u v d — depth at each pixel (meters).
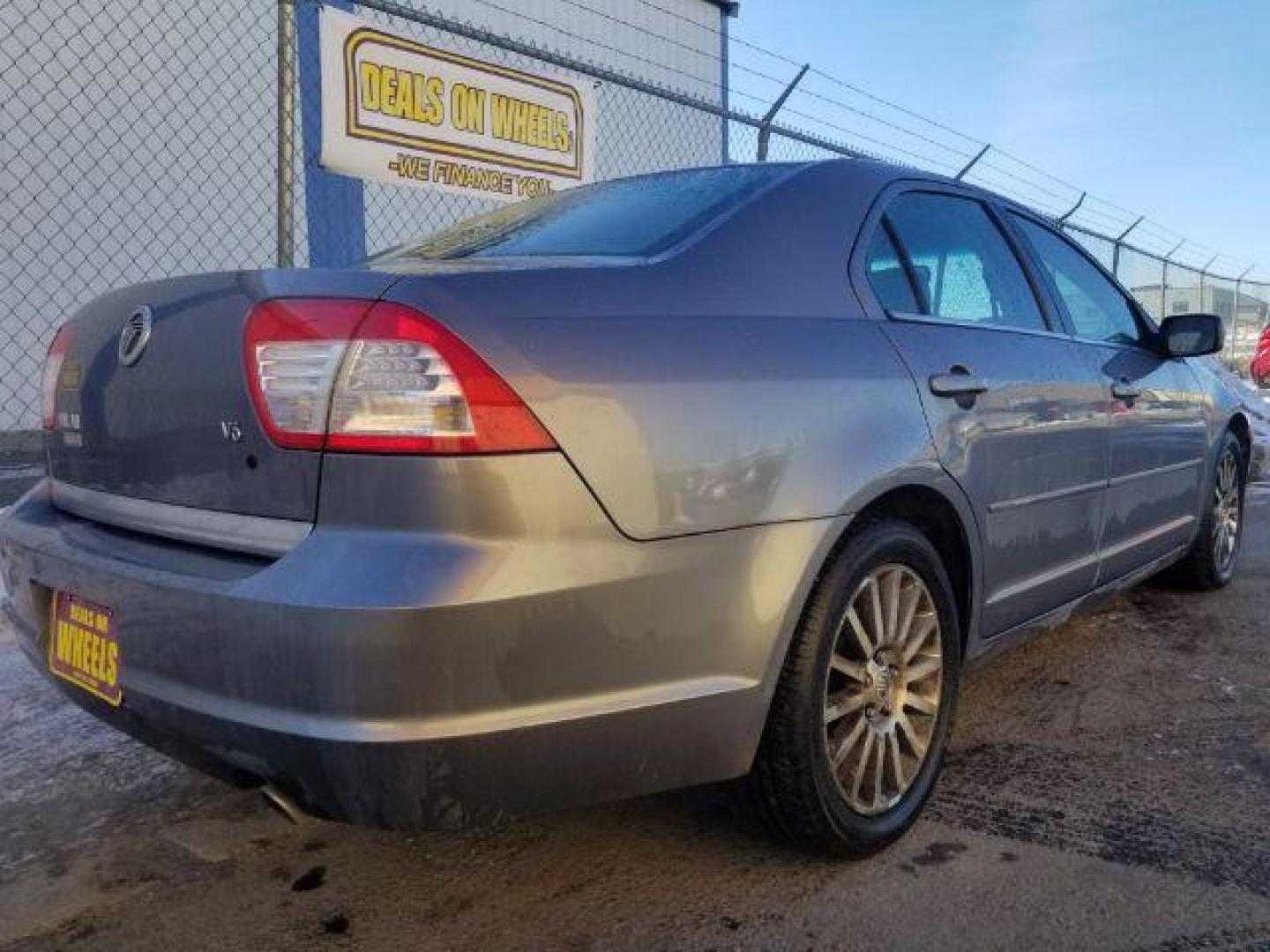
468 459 1.73
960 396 2.63
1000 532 2.82
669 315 2.09
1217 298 17.09
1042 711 3.35
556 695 1.81
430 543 1.72
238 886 2.37
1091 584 3.43
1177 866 2.39
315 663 1.68
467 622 1.70
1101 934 2.13
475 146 5.94
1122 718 3.29
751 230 2.41
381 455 1.73
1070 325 3.47
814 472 2.18
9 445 7.63
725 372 2.09
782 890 2.31
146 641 1.95
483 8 10.00
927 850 2.48
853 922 2.18
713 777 2.09
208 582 1.83
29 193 7.97
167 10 8.48
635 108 10.16
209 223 8.87
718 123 11.22
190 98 8.69
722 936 2.14
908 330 2.61
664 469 1.93
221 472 1.94
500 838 2.56
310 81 6.97
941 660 2.63
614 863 2.43
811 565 2.15
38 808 2.76
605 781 1.92
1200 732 3.18
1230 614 4.43
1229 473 4.76
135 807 2.77
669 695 1.95
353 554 1.72
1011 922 2.17
